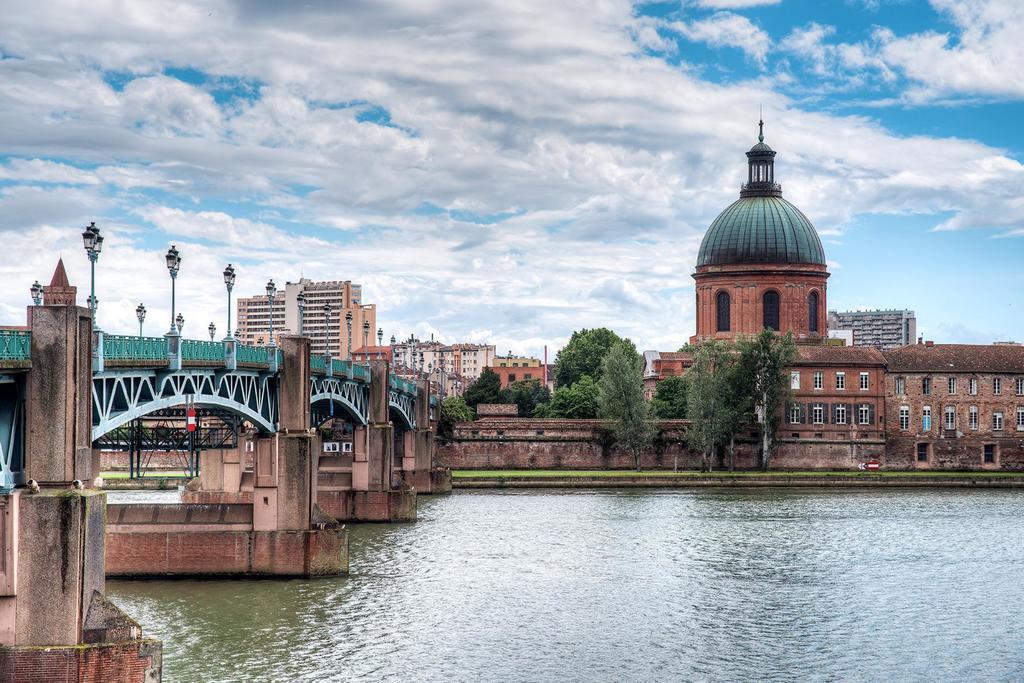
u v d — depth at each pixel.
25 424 49.00
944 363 171.88
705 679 57.59
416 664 59.34
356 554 91.81
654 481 153.12
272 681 56.03
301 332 89.12
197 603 72.25
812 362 170.12
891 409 171.12
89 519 48.75
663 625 68.25
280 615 69.25
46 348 48.84
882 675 58.66
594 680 57.22
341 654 60.91
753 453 169.50
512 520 114.25
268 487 81.06
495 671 58.41
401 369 193.62
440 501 133.88
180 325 105.56
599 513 120.12
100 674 47.72
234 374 74.25
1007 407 171.62
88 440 50.94
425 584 79.12
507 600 74.31
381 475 115.06
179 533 80.88
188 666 58.28
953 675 58.81
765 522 112.62
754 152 197.75
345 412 111.25
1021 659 61.75
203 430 97.56
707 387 162.38
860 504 129.50
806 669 59.59
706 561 89.31
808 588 79.31
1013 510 123.88
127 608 70.62
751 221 192.12
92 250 56.53
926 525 111.12
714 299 193.62
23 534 47.62
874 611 72.56
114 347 58.44
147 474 162.12
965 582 82.00
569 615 70.44
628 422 164.00
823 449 169.62
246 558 80.81
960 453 171.00
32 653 47.22
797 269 190.00
